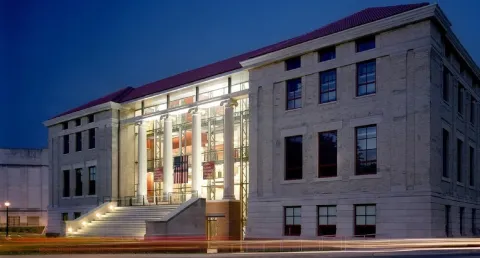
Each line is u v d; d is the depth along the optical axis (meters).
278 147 34.38
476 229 36.25
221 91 41.09
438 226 27.61
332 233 30.77
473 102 38.34
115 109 49.03
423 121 27.59
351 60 30.98
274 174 34.34
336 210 30.61
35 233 63.81
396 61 29.00
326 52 32.84
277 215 33.56
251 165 35.75
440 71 29.50
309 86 33.09
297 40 35.59
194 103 41.66
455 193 31.55
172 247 31.75
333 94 32.00
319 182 31.73
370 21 30.20
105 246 30.42
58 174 55.81
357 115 30.42
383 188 28.75
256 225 34.72
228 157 38.88
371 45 30.62
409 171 27.83
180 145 46.72
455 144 32.12
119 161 48.72
